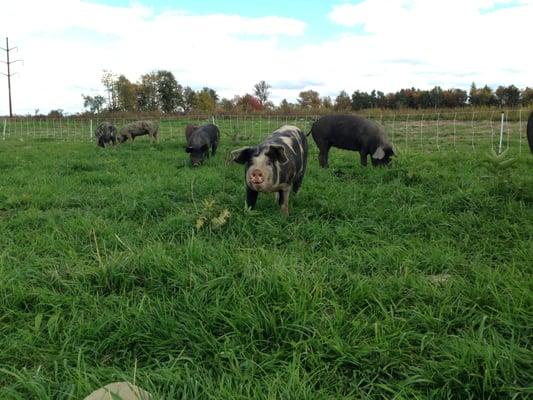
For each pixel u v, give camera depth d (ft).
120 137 51.60
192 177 26.17
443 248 14.55
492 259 14.14
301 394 7.93
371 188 22.86
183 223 17.17
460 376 8.48
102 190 24.07
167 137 59.77
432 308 10.93
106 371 8.95
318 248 15.51
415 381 8.36
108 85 182.50
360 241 15.60
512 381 8.22
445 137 50.26
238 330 10.08
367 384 8.65
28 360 9.70
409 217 17.66
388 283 12.06
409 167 24.50
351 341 9.66
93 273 12.83
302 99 196.03
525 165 28.76
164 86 193.98
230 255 13.56
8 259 14.30
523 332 9.80
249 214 17.30
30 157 38.27
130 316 10.87
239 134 53.47
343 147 31.22
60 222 18.24
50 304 11.45
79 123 93.71
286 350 9.66
